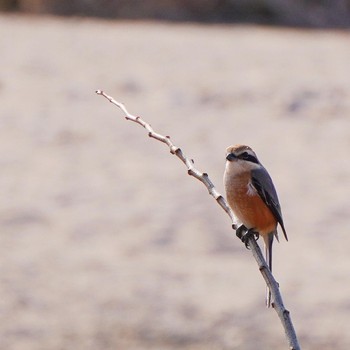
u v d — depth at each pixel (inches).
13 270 574.9
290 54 1083.3
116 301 542.0
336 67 1018.1
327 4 1455.5
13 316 526.9
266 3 1433.3
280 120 861.2
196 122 852.0
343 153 780.0
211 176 724.0
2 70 978.1
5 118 850.1
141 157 768.3
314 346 503.2
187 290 553.0
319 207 668.7
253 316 526.9
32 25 1234.0
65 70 988.6
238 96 916.6
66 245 611.8
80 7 1396.4
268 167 749.9
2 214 652.7
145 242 615.2
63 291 553.0
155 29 1256.2
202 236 622.2
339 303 538.3
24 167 743.1
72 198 685.3
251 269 580.1
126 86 943.0
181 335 511.8
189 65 1019.3
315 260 590.6
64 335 510.9
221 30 1282.0
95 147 788.0
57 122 842.2
